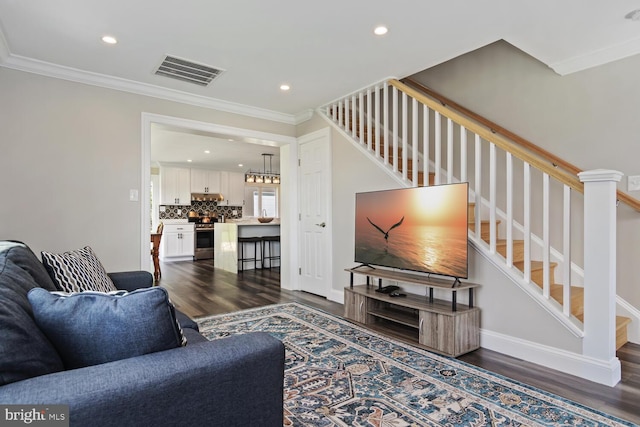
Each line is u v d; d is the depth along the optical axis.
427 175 3.21
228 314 3.67
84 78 3.42
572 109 3.25
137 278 2.49
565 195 2.38
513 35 2.75
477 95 4.00
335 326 3.26
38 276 1.51
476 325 2.74
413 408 1.86
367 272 3.41
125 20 2.52
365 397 1.98
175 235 8.74
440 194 2.85
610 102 3.02
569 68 3.22
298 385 2.12
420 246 3.00
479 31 2.69
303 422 1.73
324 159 4.46
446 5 2.34
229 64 3.25
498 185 3.79
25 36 2.74
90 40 2.80
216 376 1.03
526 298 2.54
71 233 3.37
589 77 3.14
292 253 4.95
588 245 2.23
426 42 2.85
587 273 2.24
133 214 3.68
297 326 3.27
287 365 2.40
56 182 3.31
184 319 1.97
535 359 2.46
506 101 3.74
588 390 2.06
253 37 2.76
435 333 2.68
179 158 8.23
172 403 0.95
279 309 3.88
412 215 3.07
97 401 0.83
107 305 1.02
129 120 3.68
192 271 6.78
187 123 4.06
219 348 1.09
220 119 4.32
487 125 3.79
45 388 0.81
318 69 3.37
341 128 4.21
